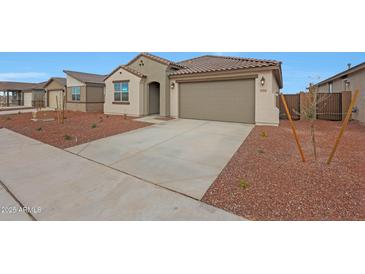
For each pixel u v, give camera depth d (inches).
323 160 219.3
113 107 713.6
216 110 546.9
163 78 612.1
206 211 137.3
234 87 518.9
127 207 144.9
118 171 211.2
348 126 487.2
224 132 394.9
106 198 157.2
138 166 223.8
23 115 729.6
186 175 196.1
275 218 127.6
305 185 163.2
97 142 327.6
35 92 1252.5
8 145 319.0
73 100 908.0
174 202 148.9
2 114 768.3
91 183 183.3
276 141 313.1
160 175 198.2
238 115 518.3
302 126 482.6
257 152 254.7
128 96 669.3
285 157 232.5
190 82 580.7
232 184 171.6
